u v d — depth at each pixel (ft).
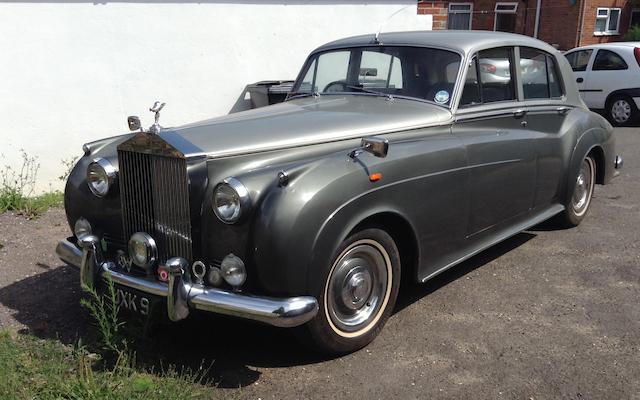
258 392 10.02
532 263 15.70
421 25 27.53
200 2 22.68
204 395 9.71
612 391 10.05
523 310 13.00
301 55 25.39
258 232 9.52
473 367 10.77
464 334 11.96
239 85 24.18
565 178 17.02
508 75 15.11
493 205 13.98
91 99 21.18
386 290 11.59
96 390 9.41
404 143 11.94
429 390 10.08
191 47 22.82
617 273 14.98
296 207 9.59
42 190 20.76
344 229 10.14
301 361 10.98
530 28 68.80
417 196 11.58
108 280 10.88
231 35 23.62
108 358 10.80
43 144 20.56
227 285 10.05
